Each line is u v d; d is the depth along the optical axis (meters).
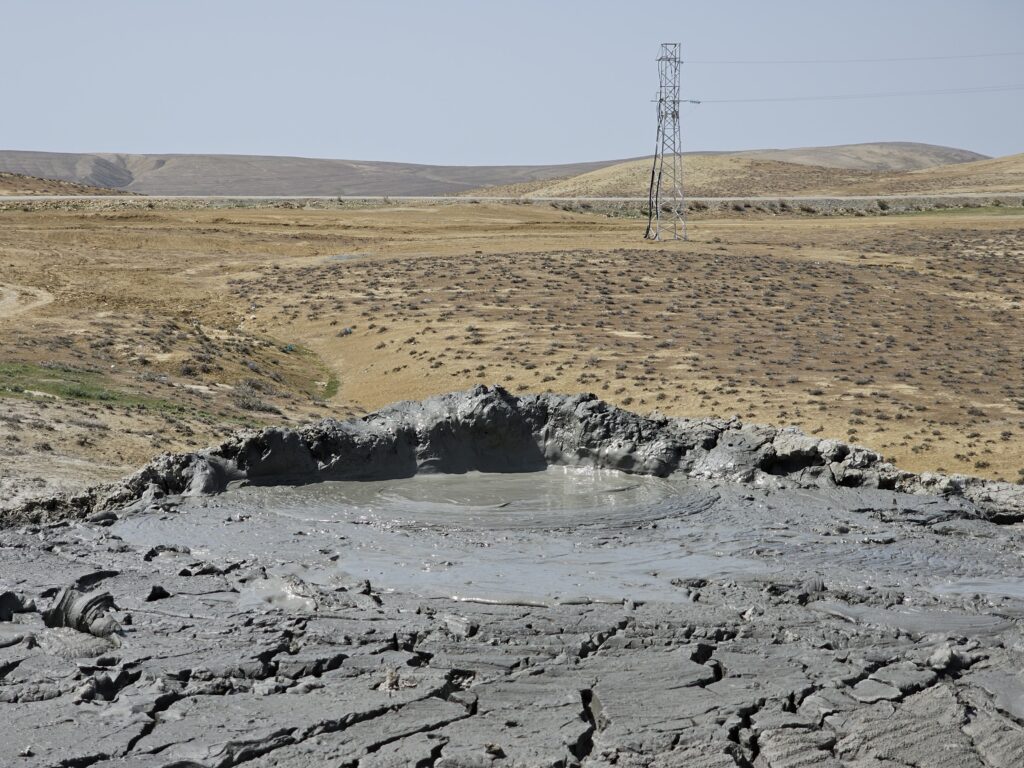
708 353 50.38
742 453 24.95
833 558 19.28
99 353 48.84
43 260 74.69
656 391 44.25
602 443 25.52
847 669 14.17
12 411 33.59
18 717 12.78
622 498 23.19
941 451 36.69
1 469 27.39
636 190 150.25
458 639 15.05
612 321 57.00
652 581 17.61
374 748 12.19
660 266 71.06
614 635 15.14
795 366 48.03
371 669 14.14
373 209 108.00
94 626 15.38
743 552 19.48
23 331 52.06
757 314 58.66
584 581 17.52
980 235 85.31
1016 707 13.22
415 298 64.06
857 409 41.47
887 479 24.28
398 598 16.64
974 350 51.97
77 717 12.78
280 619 15.77
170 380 45.53
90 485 25.84
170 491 23.70
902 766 12.01
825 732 12.61
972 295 64.38
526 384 46.16
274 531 20.67
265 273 74.12
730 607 16.30
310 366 53.84
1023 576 18.62
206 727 12.52
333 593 16.73
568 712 12.98
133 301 64.56
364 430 25.34
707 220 108.12
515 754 11.98
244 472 24.28
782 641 15.22
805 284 66.00
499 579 17.58
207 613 15.98
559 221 101.75
